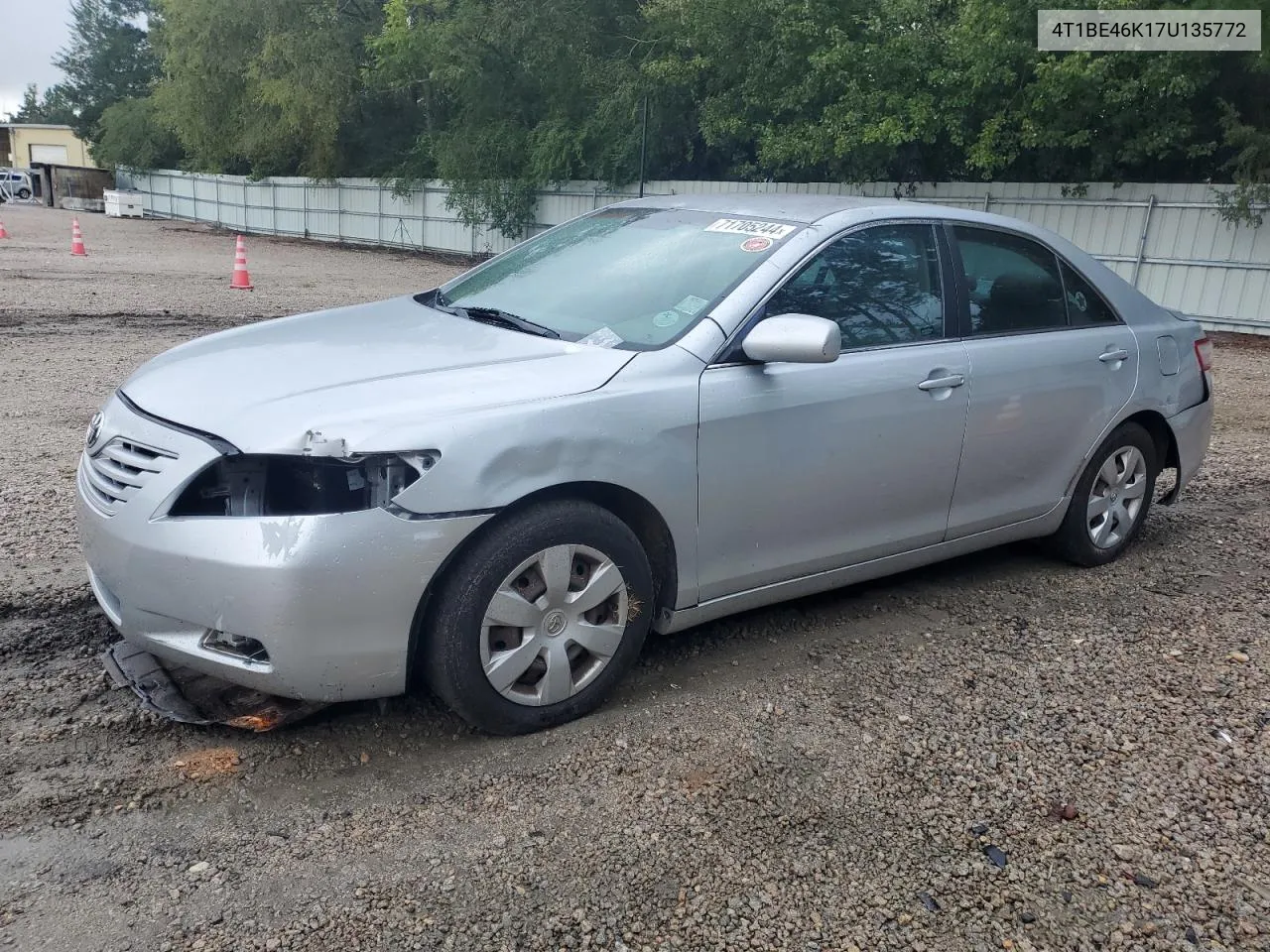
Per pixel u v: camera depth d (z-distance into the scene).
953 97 16.89
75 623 3.80
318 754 3.04
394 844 2.66
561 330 3.60
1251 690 3.72
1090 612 4.41
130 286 16.34
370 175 34.72
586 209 25.98
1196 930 2.51
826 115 18.02
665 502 3.28
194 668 2.92
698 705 3.45
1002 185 18.05
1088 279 4.75
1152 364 4.88
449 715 3.28
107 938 2.28
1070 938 2.46
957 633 4.14
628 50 24.59
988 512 4.33
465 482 2.85
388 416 2.84
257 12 32.56
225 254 26.55
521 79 27.17
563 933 2.38
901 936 2.44
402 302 4.27
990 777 3.10
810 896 2.55
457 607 2.93
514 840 2.70
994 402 4.16
